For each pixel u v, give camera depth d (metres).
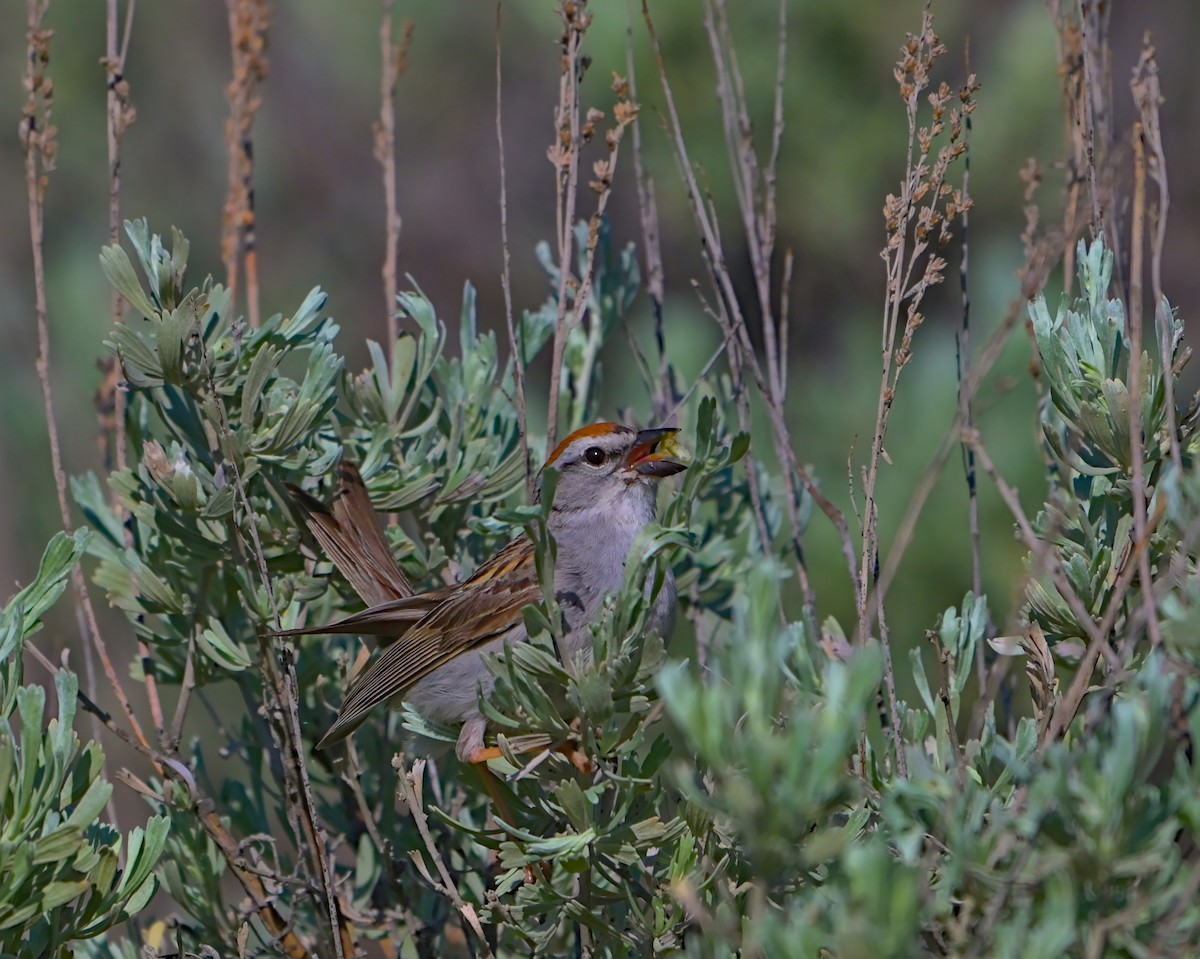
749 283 14.91
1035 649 7.03
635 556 6.32
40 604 6.55
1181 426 7.03
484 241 22.47
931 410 12.85
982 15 15.47
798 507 10.17
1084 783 4.86
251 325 9.29
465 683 8.40
